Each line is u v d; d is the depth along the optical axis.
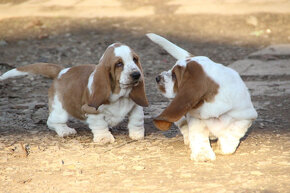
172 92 8.23
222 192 6.72
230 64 16.28
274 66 15.64
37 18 23.25
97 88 8.74
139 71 8.69
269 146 8.79
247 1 23.16
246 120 8.18
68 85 9.63
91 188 7.11
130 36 20.41
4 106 12.29
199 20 21.92
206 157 8.12
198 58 8.09
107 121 9.37
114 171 7.79
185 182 7.20
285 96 12.36
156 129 10.24
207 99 7.82
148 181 7.31
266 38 19.55
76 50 18.72
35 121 10.95
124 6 24.14
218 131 8.19
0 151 8.92
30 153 8.82
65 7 24.45
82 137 9.77
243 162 8.00
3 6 25.08
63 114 9.78
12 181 7.52
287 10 21.91
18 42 20.16
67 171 7.86
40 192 7.04
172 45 9.65
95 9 24.03
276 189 6.76
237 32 20.45
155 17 22.66
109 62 8.75
